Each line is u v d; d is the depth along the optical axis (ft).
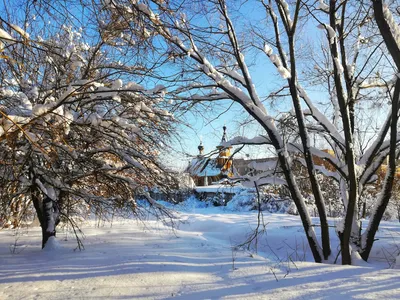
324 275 16.49
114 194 28.60
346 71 26.84
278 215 56.34
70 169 28.68
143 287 15.43
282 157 25.54
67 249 27.32
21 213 31.09
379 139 25.46
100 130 24.13
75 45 26.04
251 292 14.19
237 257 22.77
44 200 28.43
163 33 21.63
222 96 26.99
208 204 81.30
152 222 49.83
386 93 26.37
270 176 28.14
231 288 14.90
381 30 16.53
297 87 27.17
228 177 28.81
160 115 25.49
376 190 41.78
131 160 26.00
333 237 34.47
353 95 26.99
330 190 57.47
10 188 25.73
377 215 25.00
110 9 15.97
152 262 20.93
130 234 36.76
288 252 30.94
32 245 30.22
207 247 28.48
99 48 27.12
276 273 17.29
